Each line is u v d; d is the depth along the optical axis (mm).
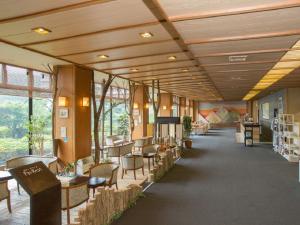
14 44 4590
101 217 3971
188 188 6121
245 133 14281
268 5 3086
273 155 10875
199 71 7855
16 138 7367
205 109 30312
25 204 5023
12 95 7102
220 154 11258
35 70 7809
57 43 4543
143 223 4203
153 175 6723
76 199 4074
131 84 11273
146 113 13156
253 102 26484
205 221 4262
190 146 13242
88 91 7984
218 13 3297
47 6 3016
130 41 4531
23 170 2229
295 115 11539
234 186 6293
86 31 3934
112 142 10023
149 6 3059
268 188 6109
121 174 7344
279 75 8594
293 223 4180
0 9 3082
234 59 6141
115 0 2881
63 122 7422
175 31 4020
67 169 5332
